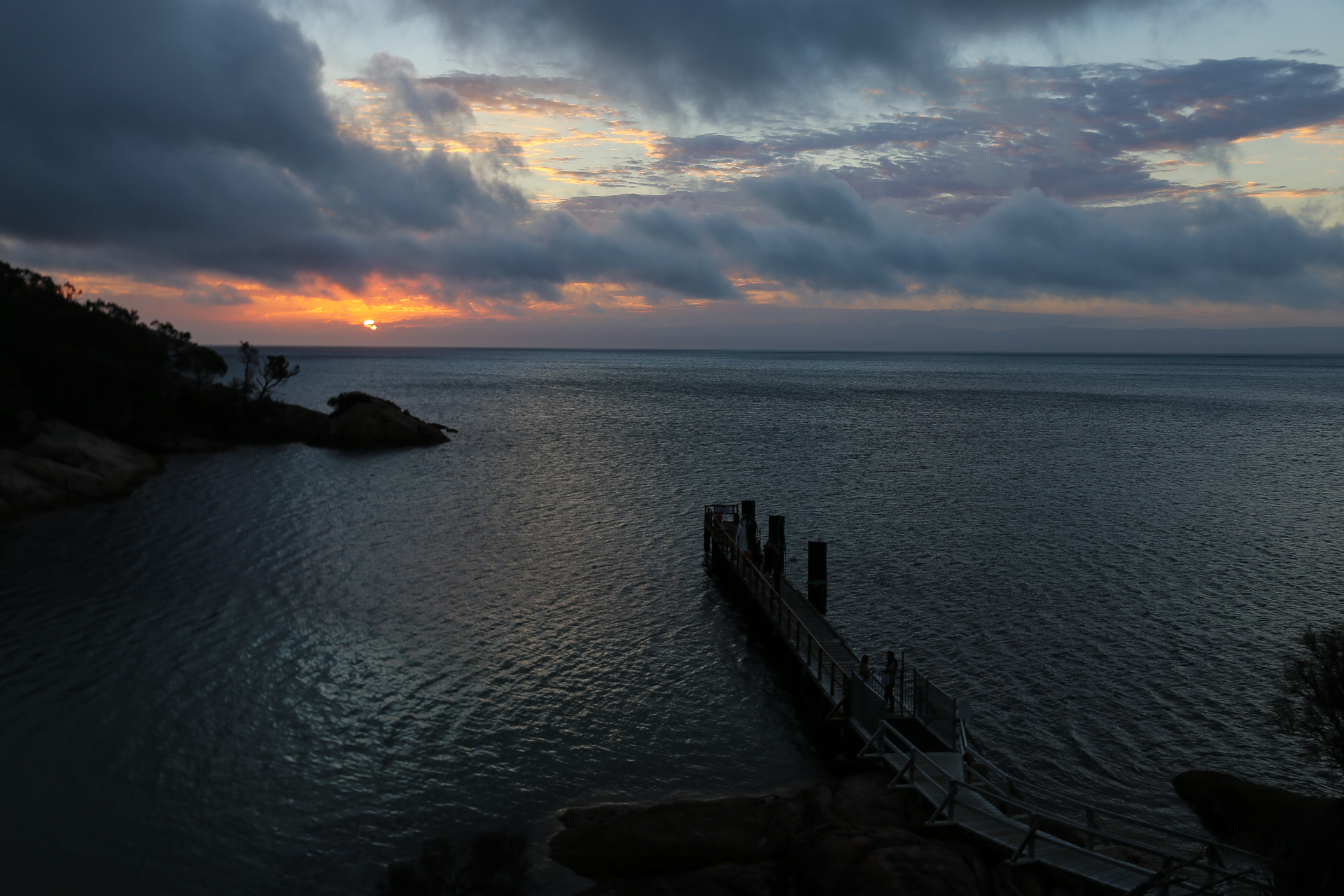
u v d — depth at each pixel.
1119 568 42.50
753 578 34.72
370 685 27.00
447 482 63.75
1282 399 175.62
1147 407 150.00
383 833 19.38
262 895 17.11
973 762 21.33
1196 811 21.17
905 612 35.66
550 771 22.44
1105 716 26.31
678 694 27.50
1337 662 18.84
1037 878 16.06
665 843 18.36
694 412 127.81
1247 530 51.16
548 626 33.22
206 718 24.25
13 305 68.88
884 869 14.93
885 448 86.75
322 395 162.62
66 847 18.23
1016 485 65.69
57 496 51.38
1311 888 13.45
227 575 37.75
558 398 157.38
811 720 26.05
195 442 76.50
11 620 31.05
